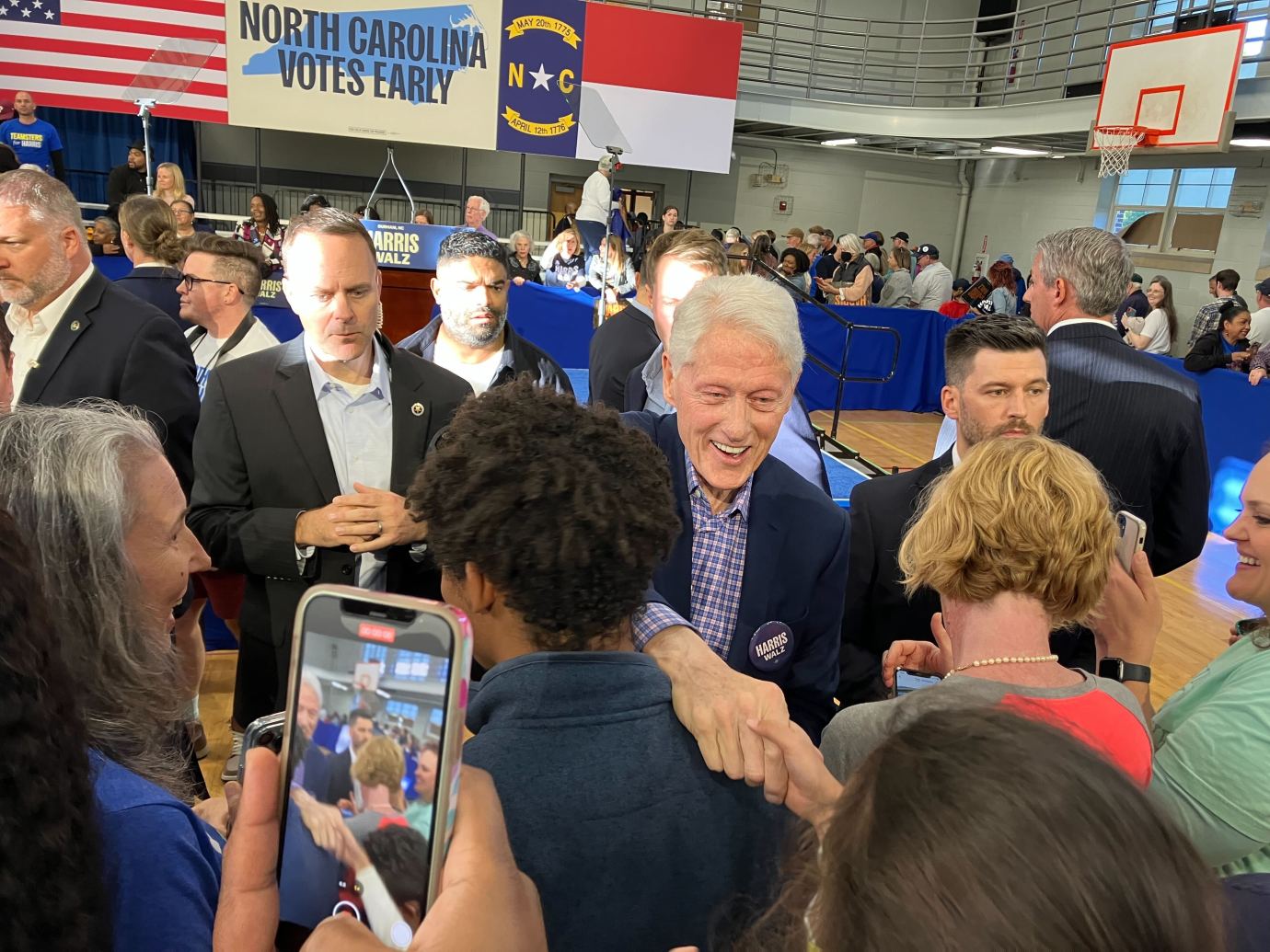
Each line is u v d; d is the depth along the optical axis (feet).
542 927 1.79
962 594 2.94
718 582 3.91
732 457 3.66
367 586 5.08
